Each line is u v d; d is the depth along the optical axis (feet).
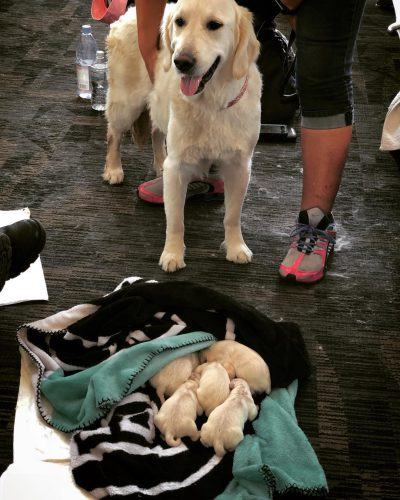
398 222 8.43
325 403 6.02
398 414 5.97
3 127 9.91
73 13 13.61
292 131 9.95
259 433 5.49
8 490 5.00
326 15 6.72
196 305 6.24
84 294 7.09
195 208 8.53
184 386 5.53
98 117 10.32
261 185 9.00
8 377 6.03
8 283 7.02
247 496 4.98
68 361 6.04
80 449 5.19
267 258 7.75
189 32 6.30
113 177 8.79
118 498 4.92
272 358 6.09
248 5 9.11
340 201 8.73
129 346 5.99
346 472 5.42
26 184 8.72
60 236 7.88
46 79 11.27
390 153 9.05
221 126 6.83
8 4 13.83
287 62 9.86
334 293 7.29
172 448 5.27
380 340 6.73
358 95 11.18
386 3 14.10
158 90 7.54
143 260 7.63
